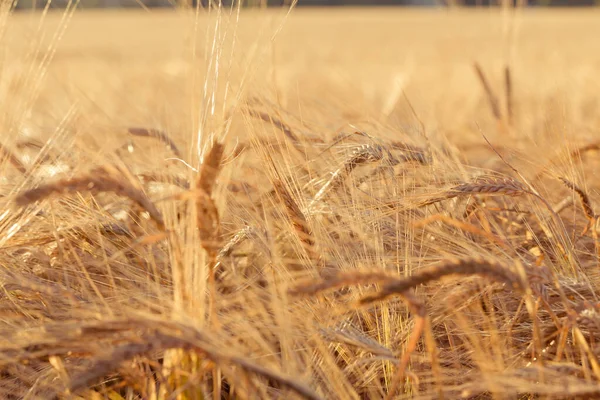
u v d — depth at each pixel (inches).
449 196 123.3
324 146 151.3
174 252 96.2
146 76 547.8
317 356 108.9
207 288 110.4
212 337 88.3
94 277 126.0
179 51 863.7
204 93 109.4
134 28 1867.6
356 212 129.8
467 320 116.2
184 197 91.3
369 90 383.2
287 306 105.3
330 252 127.6
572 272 126.7
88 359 106.2
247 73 121.9
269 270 115.5
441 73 552.7
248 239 127.7
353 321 122.3
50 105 288.8
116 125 191.9
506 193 122.8
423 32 1743.4
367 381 110.3
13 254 128.8
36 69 144.6
